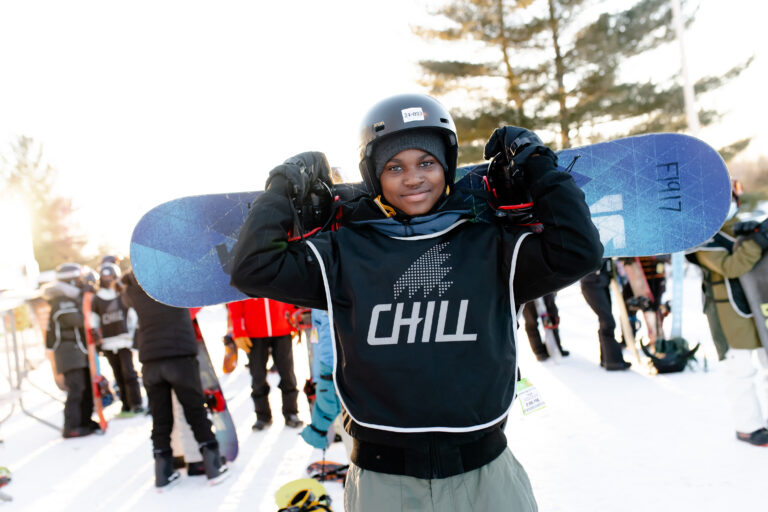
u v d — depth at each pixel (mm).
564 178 1267
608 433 3779
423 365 1235
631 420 3990
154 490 3574
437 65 18203
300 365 7223
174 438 3955
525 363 6227
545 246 1241
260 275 1270
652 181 2008
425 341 1251
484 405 1244
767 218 3314
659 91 17516
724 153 19312
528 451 3619
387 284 1285
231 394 6133
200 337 3838
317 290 1380
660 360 5117
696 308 8578
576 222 1205
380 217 1495
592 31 17266
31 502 3578
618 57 17156
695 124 13281
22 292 5523
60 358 5047
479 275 1286
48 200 32844
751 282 3330
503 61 18172
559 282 1263
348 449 2740
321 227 1557
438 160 1420
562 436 3816
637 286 5305
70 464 4305
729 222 3486
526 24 17594
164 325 3531
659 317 5301
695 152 1968
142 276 2107
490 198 1495
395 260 1301
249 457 4012
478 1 17484
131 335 5738
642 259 5430
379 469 1259
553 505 2857
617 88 17297
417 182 1392
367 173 1476
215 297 2146
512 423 4199
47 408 6348
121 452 4508
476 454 1250
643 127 17750
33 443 4953
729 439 3484
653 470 3152
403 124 1365
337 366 1340
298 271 1333
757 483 2893
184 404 3561
